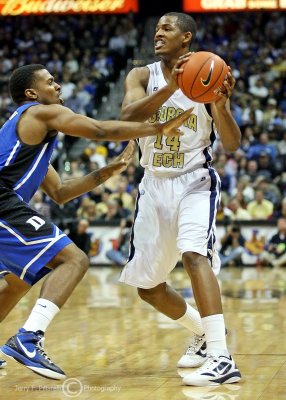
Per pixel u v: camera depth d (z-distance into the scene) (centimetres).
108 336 824
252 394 523
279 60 2872
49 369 543
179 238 609
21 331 549
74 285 564
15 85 601
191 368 637
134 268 644
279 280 1573
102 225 1998
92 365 647
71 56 3041
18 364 656
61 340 796
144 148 644
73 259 567
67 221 1989
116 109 2809
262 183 2027
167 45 618
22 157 575
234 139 605
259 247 1945
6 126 587
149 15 3209
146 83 634
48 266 577
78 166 2198
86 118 561
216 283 597
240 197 1992
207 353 584
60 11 3162
